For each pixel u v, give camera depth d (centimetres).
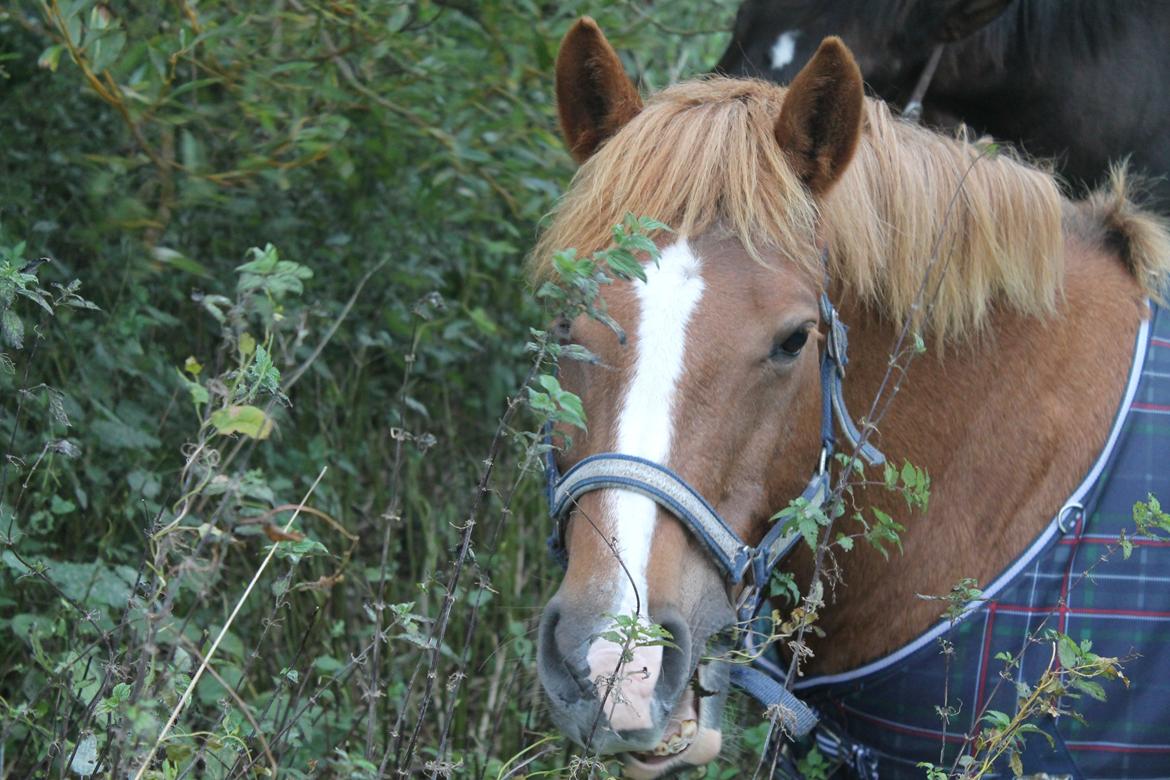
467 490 420
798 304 213
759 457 216
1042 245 247
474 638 362
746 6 395
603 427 208
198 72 379
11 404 335
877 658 248
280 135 342
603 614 185
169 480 346
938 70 394
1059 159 400
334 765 221
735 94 234
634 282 210
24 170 371
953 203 236
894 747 245
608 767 244
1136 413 242
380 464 415
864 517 247
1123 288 256
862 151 242
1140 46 386
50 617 299
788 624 223
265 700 289
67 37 289
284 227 388
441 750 223
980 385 247
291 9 353
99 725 224
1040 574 236
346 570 355
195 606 218
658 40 399
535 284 238
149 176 378
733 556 212
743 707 300
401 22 334
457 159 359
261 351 181
